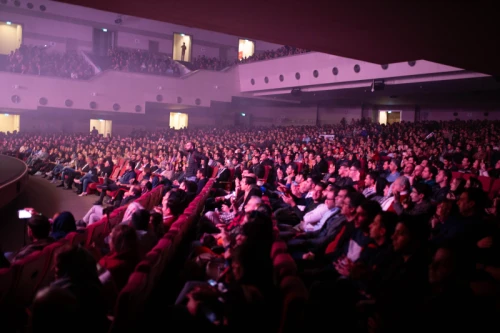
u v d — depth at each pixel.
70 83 26.42
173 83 29.89
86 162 15.52
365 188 7.05
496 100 26.64
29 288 3.47
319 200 6.10
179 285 4.11
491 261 3.25
